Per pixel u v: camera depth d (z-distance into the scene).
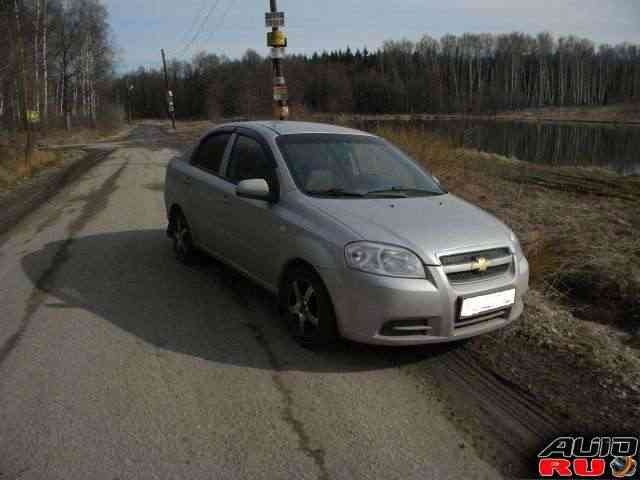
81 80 57.56
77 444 2.62
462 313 3.32
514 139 34.56
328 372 3.40
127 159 19.17
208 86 97.56
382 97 96.19
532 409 3.02
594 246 6.33
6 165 14.66
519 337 3.96
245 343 3.79
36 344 3.71
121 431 2.73
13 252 6.15
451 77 108.88
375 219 3.54
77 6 52.78
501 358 3.63
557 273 5.41
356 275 3.28
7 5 22.98
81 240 6.69
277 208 3.97
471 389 3.22
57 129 44.25
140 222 7.78
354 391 3.17
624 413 2.98
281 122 4.98
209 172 5.13
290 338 3.89
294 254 3.70
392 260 3.26
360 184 4.16
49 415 2.86
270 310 4.43
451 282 3.32
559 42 115.50
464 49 121.88
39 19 32.22
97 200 9.80
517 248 3.74
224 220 4.71
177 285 5.01
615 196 11.25
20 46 23.48
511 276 3.57
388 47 122.56
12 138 19.91
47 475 2.40
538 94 104.19
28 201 10.02
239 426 2.79
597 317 4.68
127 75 129.88
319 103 90.69
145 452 2.57
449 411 2.98
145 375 3.31
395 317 3.23
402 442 2.69
